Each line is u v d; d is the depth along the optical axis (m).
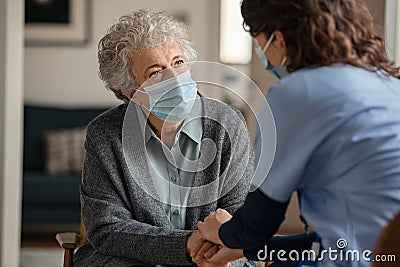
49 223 7.19
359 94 2.08
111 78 2.91
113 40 2.89
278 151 2.10
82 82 8.50
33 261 6.32
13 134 4.88
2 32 4.77
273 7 2.16
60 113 8.05
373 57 2.21
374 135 2.06
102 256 2.84
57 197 7.17
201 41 8.43
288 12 2.15
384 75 2.22
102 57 2.93
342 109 2.06
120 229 2.77
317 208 2.14
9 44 4.79
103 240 2.81
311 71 2.12
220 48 8.38
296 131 2.08
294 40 2.16
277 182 2.11
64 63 8.50
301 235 2.53
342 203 2.09
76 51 8.49
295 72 2.14
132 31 2.85
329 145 2.07
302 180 2.14
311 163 2.11
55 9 8.47
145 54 2.81
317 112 2.06
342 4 2.19
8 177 4.87
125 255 2.78
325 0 2.17
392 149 2.06
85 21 8.45
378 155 2.06
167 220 2.83
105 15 8.47
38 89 8.50
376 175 2.06
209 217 2.55
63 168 7.58
